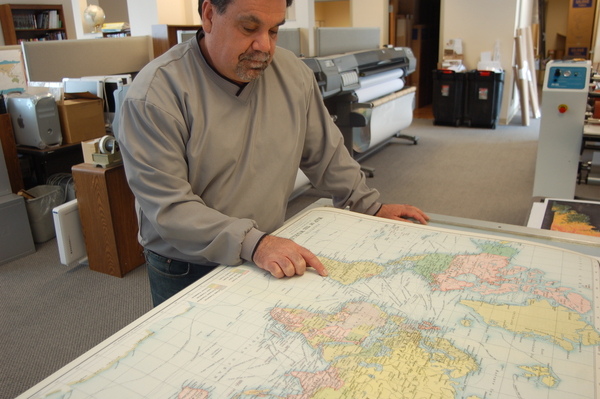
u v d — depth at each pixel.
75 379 0.62
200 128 0.99
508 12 5.86
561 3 9.92
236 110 1.02
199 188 1.03
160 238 1.14
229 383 0.61
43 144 2.96
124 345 0.69
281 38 3.18
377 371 0.62
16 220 2.82
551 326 0.70
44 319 2.26
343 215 1.17
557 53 10.30
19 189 3.11
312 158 1.26
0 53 3.20
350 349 0.66
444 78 6.11
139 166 0.94
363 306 0.77
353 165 1.26
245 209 1.08
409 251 0.96
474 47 6.20
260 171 1.08
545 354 0.64
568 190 2.48
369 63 4.14
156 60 0.99
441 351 0.65
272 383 0.60
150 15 3.48
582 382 0.59
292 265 0.88
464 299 0.78
